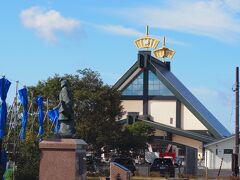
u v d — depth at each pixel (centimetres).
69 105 2383
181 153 10888
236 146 4941
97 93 5981
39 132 4025
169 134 11162
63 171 2259
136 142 7612
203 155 10719
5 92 2988
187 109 11512
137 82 11850
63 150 2269
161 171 5403
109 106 6091
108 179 3391
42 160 2273
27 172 3106
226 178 5275
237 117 5003
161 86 11725
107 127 6000
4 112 2972
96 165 6047
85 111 5894
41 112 4147
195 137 10819
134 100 11819
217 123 11894
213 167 8681
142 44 12200
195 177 5238
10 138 3381
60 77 6038
